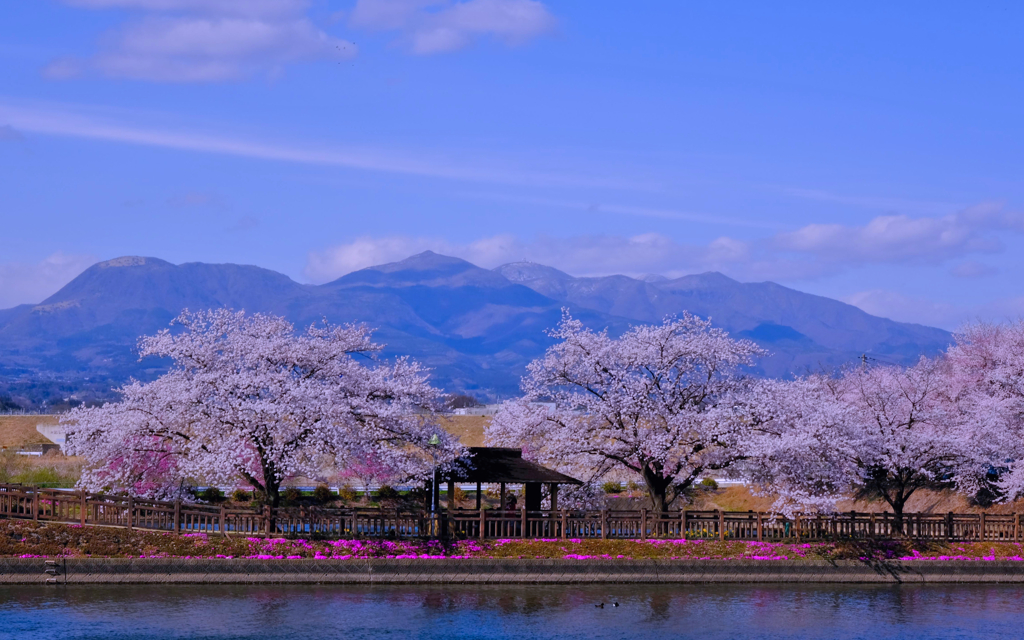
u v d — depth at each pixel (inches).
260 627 1565.0
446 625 1614.2
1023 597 1897.1
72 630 1514.5
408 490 2568.9
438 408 2143.2
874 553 2036.2
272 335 2123.5
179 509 1871.3
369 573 1847.9
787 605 1801.2
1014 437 2356.1
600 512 2023.9
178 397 1888.5
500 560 1891.0
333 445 1903.3
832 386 2896.2
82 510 1845.5
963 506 2561.5
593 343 2127.2
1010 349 2701.8
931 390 2593.5
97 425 1931.6
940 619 1724.9
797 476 2025.1
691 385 2138.3
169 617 1596.9
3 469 2883.9
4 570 1749.5
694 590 1893.5
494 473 2032.5
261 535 1879.9
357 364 2075.5
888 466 2201.0
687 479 2122.3
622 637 1585.9
